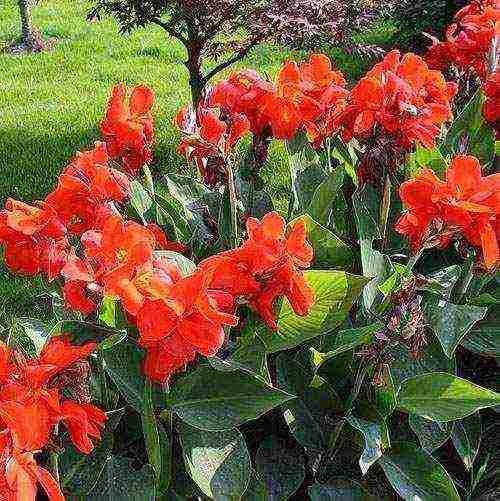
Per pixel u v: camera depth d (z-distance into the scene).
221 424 1.85
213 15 5.26
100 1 6.00
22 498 1.39
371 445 1.97
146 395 1.78
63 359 1.58
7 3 11.15
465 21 2.87
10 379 1.57
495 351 2.31
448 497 2.04
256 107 2.28
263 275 1.71
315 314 1.95
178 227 2.48
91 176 1.91
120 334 1.75
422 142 2.26
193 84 5.83
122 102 2.31
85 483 1.87
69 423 1.59
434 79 2.43
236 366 1.84
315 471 2.10
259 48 8.70
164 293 1.53
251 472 1.97
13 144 6.66
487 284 2.54
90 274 1.68
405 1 6.81
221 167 2.28
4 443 1.45
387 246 2.58
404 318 1.84
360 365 2.07
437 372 2.15
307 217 2.16
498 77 2.52
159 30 9.77
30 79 8.28
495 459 2.46
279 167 5.55
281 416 2.23
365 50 5.80
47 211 1.86
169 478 1.90
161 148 6.39
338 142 2.74
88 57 8.89
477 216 1.83
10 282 4.61
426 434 2.17
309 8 5.28
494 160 2.87
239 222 2.50
